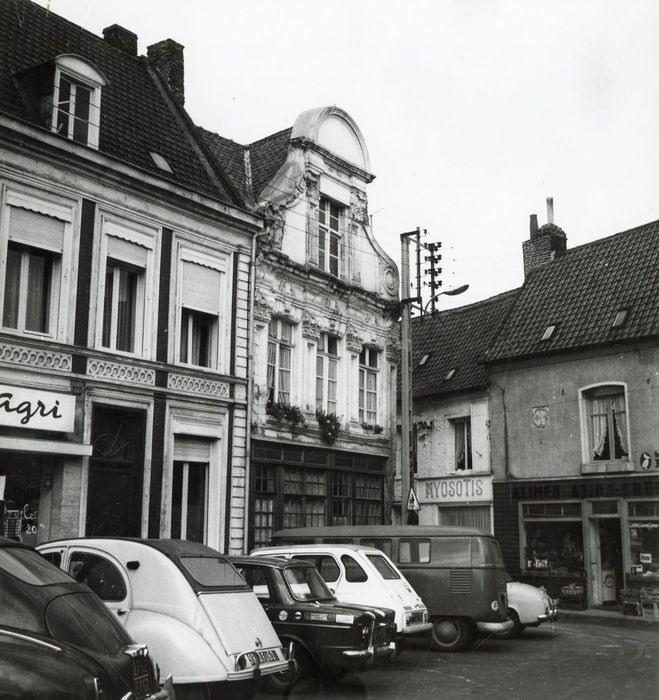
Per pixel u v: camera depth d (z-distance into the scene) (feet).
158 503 54.95
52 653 18.26
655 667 42.16
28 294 49.49
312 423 70.69
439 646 48.26
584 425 78.84
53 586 20.31
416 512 70.18
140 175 55.36
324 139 75.77
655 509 72.33
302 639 34.17
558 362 81.61
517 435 84.07
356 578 42.14
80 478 50.11
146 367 54.95
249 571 36.19
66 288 50.55
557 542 79.77
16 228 48.42
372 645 34.24
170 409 56.54
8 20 57.31
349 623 33.68
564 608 76.28
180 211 58.85
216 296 61.77
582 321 81.87
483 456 87.30
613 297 81.66
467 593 47.88
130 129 60.75
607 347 77.51
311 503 70.59
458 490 89.40
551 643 51.98
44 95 51.93
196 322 61.05
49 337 49.67
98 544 29.12
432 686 36.42
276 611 34.86
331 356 74.90
